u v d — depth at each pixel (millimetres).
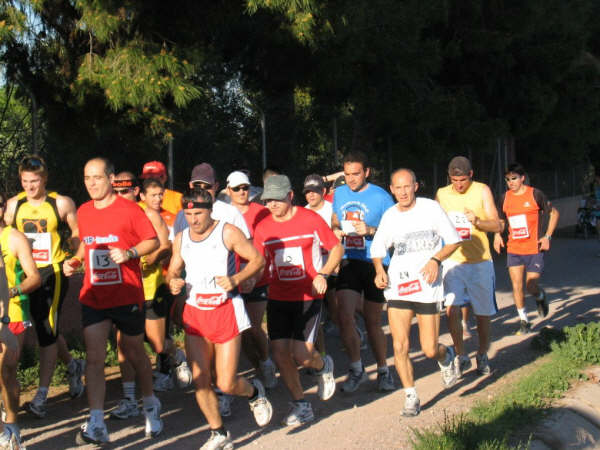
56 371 7371
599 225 21531
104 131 10125
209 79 12805
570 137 26109
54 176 10734
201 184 6805
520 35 18359
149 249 5648
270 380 7156
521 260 9773
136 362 5699
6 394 5133
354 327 6891
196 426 6043
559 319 10594
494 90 19406
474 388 7000
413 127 16016
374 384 7254
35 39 9016
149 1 9039
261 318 6961
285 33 11508
